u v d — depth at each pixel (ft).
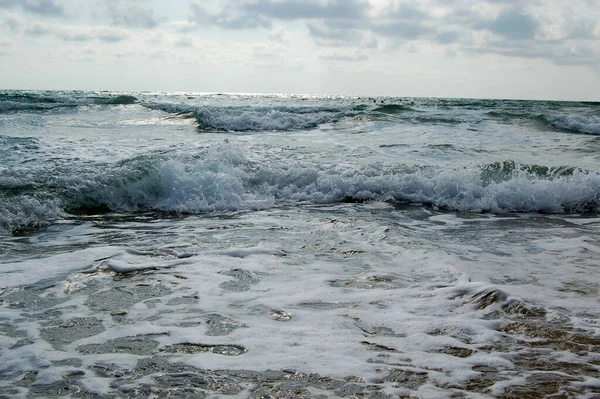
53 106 67.41
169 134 48.75
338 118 59.00
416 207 27.32
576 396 9.13
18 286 14.80
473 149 41.42
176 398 9.08
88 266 16.61
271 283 15.25
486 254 18.53
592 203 27.76
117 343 11.29
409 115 62.64
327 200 28.53
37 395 9.13
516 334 11.72
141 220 23.93
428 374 9.93
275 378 9.77
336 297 14.12
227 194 27.50
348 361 10.46
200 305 13.55
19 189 25.02
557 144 45.24
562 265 17.25
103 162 30.94
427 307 13.34
